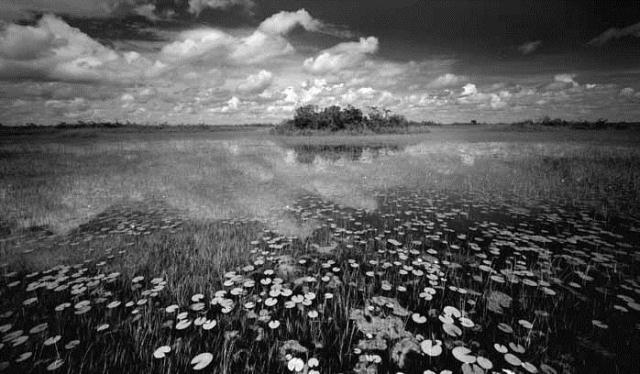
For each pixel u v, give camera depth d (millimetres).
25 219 5074
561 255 3771
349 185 8117
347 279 3330
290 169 10930
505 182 8250
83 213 5480
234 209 5879
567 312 2701
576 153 13773
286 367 2119
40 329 2322
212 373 2062
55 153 15781
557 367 2086
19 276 3268
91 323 2561
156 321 2598
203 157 14664
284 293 2908
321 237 4535
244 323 2596
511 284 3172
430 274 3258
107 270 3420
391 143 24594
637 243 4133
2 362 2080
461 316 2600
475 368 2031
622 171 9211
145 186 7770
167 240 4316
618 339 2354
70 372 2049
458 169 10586
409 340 2367
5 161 12312
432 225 4914
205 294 3031
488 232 4570
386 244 4297
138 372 2068
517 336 2395
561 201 6375
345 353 2260
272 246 4074
